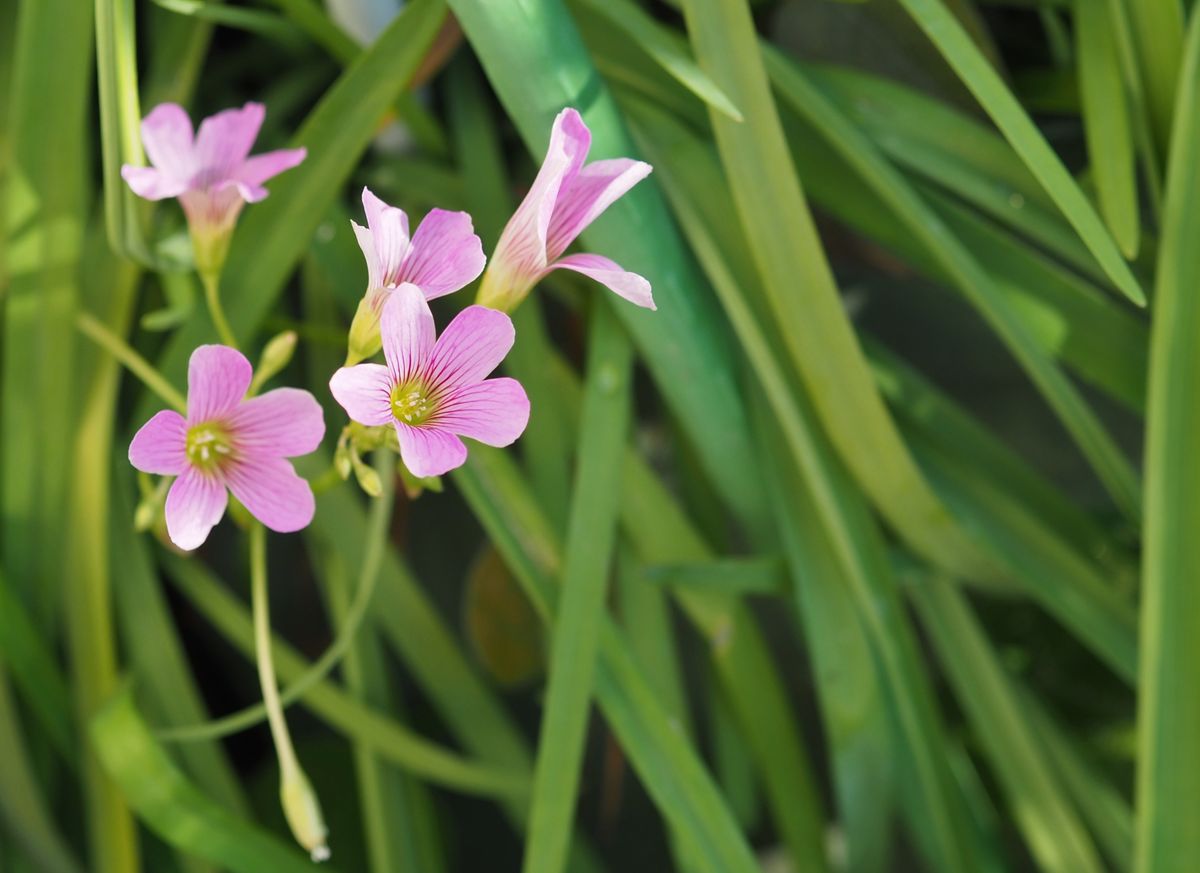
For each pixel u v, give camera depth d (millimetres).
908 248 458
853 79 459
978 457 467
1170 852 431
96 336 445
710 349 451
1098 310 454
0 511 463
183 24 470
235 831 451
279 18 463
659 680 466
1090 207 422
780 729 467
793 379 454
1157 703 432
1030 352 444
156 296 476
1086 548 467
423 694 560
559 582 451
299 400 401
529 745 551
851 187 458
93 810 462
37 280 454
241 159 425
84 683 462
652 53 431
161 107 424
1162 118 444
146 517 429
